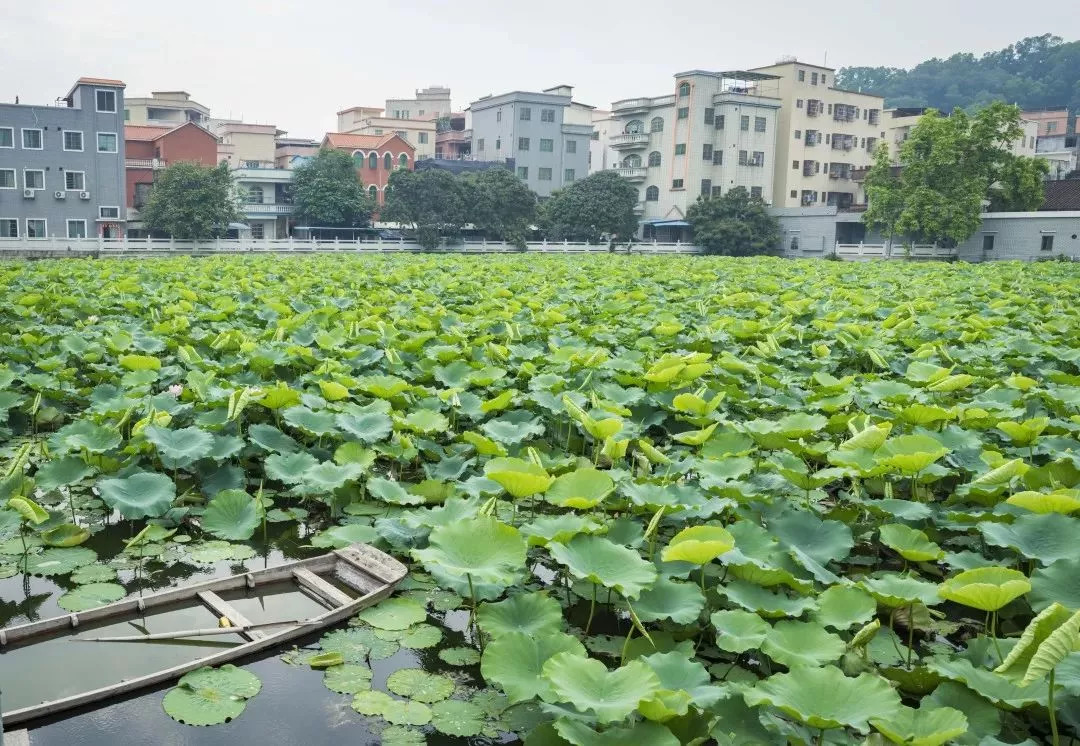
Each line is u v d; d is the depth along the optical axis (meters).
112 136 45.62
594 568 4.41
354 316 12.84
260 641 4.64
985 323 12.81
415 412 7.53
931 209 42.88
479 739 4.00
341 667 4.52
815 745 3.63
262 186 54.78
